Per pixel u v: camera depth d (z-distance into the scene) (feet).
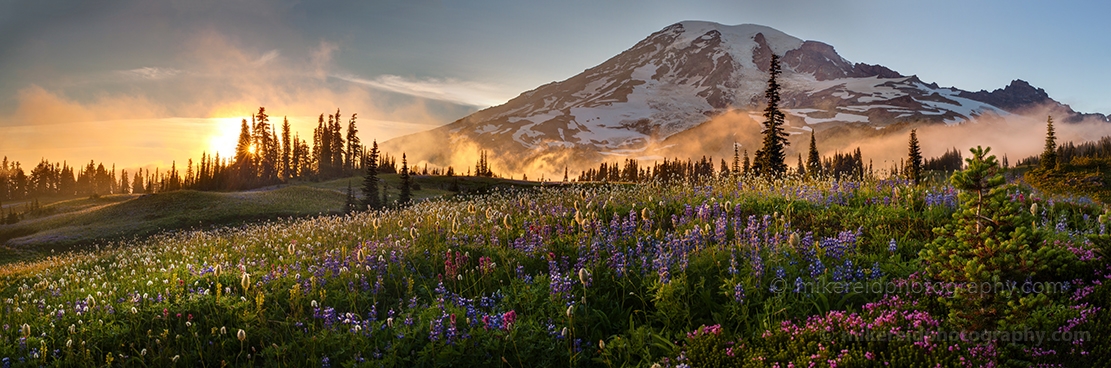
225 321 31.58
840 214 41.65
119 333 30.17
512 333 25.00
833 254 30.55
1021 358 20.49
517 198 60.23
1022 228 22.58
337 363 26.30
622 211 48.73
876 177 52.24
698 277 30.45
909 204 41.37
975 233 23.48
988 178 24.03
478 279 34.63
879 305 25.07
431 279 35.45
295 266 40.50
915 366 19.85
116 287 41.29
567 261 35.70
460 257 36.40
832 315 24.08
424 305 30.50
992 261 22.33
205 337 29.76
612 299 30.30
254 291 34.47
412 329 27.66
